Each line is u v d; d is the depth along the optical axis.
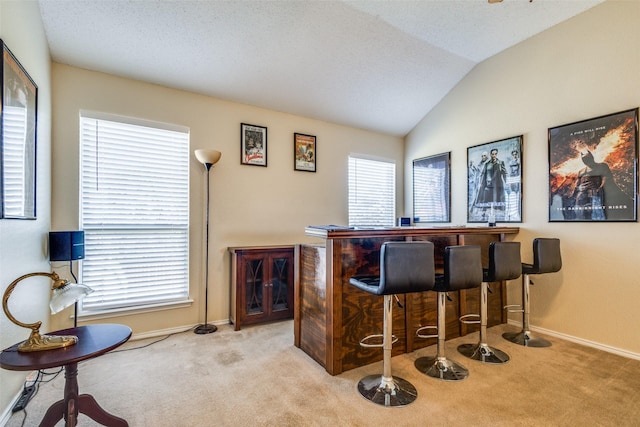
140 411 1.79
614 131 2.64
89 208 2.78
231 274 3.41
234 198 3.50
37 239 2.17
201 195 3.29
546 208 3.10
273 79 3.34
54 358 1.31
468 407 1.84
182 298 3.17
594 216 2.75
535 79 3.21
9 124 1.73
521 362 2.44
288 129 3.91
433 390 2.02
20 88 1.89
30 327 1.42
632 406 1.85
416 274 1.90
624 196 2.58
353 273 2.34
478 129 3.77
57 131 2.63
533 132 3.22
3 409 1.69
